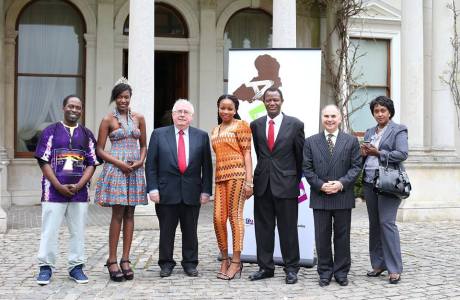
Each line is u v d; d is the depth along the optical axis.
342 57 14.34
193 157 6.42
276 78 7.09
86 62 13.51
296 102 7.04
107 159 6.14
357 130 15.05
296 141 6.29
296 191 6.27
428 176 11.11
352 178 6.08
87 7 13.48
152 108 9.47
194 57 14.08
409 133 11.27
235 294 5.71
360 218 11.09
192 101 14.07
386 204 6.23
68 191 5.94
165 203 6.37
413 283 6.14
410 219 10.83
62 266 6.87
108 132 6.23
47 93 13.50
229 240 7.14
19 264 6.91
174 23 14.15
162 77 14.71
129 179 6.20
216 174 6.44
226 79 14.44
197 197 6.47
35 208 12.39
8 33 13.03
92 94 13.51
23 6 13.28
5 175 12.51
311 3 14.70
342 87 14.44
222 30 14.24
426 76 13.36
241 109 7.18
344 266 6.13
